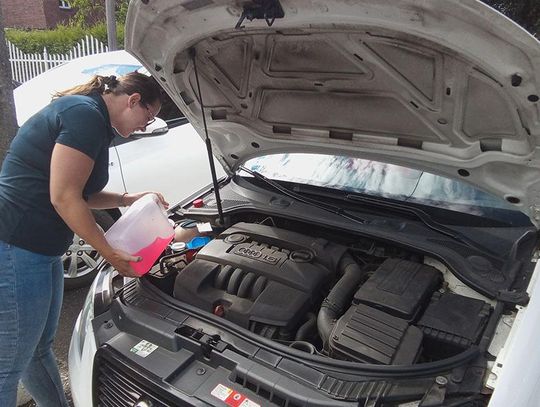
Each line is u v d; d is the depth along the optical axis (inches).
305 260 81.2
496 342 63.1
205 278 79.8
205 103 94.8
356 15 60.9
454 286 77.0
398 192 98.0
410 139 83.7
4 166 75.2
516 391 52.9
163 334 68.1
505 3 250.5
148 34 74.9
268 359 62.9
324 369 60.6
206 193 110.3
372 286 73.9
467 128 74.3
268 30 72.9
